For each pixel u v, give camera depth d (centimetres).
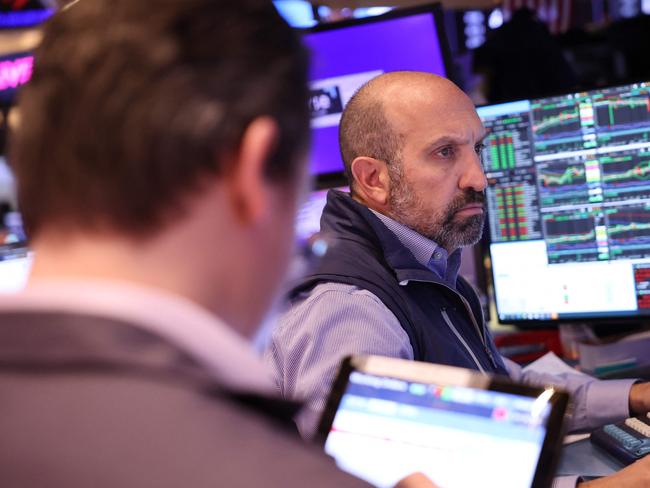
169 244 43
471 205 149
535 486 78
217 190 44
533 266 188
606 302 183
